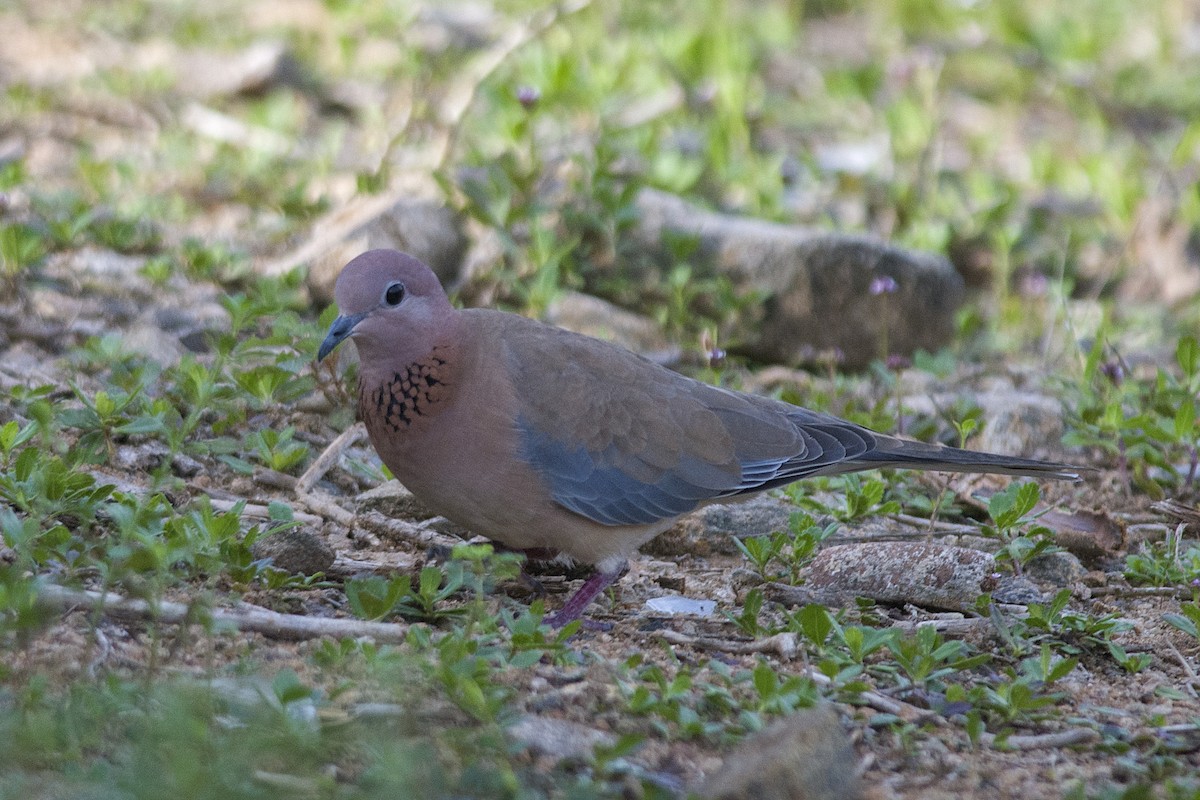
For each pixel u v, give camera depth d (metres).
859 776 7.29
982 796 7.39
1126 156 21.31
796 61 24.31
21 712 6.72
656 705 7.64
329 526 10.44
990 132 21.98
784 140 21.09
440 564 9.79
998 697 8.26
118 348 11.59
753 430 10.19
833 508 11.31
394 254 9.34
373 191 15.89
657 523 9.88
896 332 15.16
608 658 8.68
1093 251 18.58
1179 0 27.52
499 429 9.38
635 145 18.11
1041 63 23.02
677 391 10.07
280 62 20.25
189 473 10.88
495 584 9.63
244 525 10.11
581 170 15.91
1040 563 10.64
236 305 11.63
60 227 14.55
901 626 9.36
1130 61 25.02
